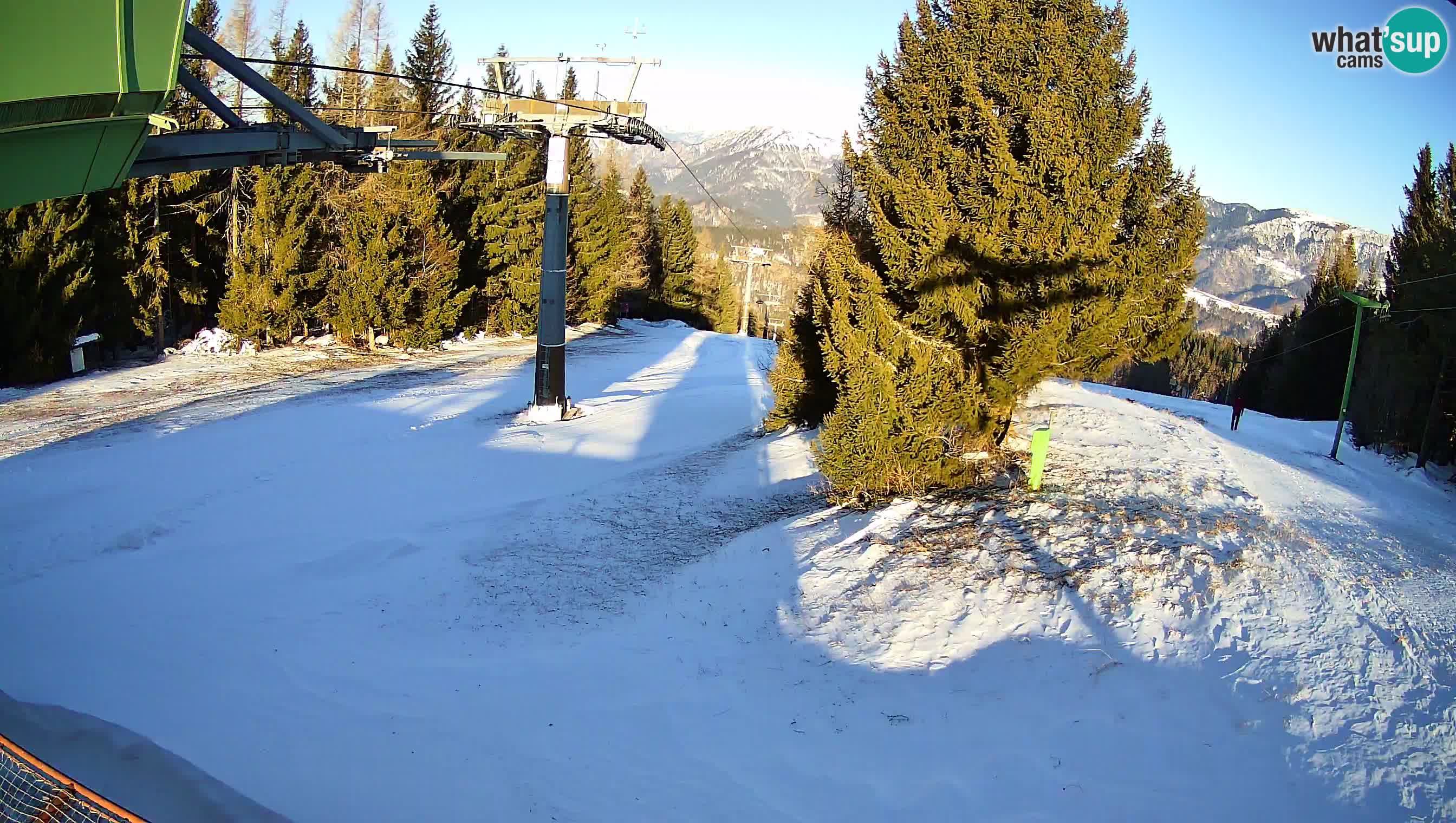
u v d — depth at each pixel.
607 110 23.50
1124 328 15.25
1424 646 8.58
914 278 13.70
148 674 10.05
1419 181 37.78
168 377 29.91
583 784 7.88
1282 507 15.36
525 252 46.62
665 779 7.96
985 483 14.54
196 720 8.99
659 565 13.72
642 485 18.08
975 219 13.71
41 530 14.59
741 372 34.72
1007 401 14.20
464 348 41.94
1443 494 24.23
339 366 34.22
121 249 30.73
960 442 15.66
